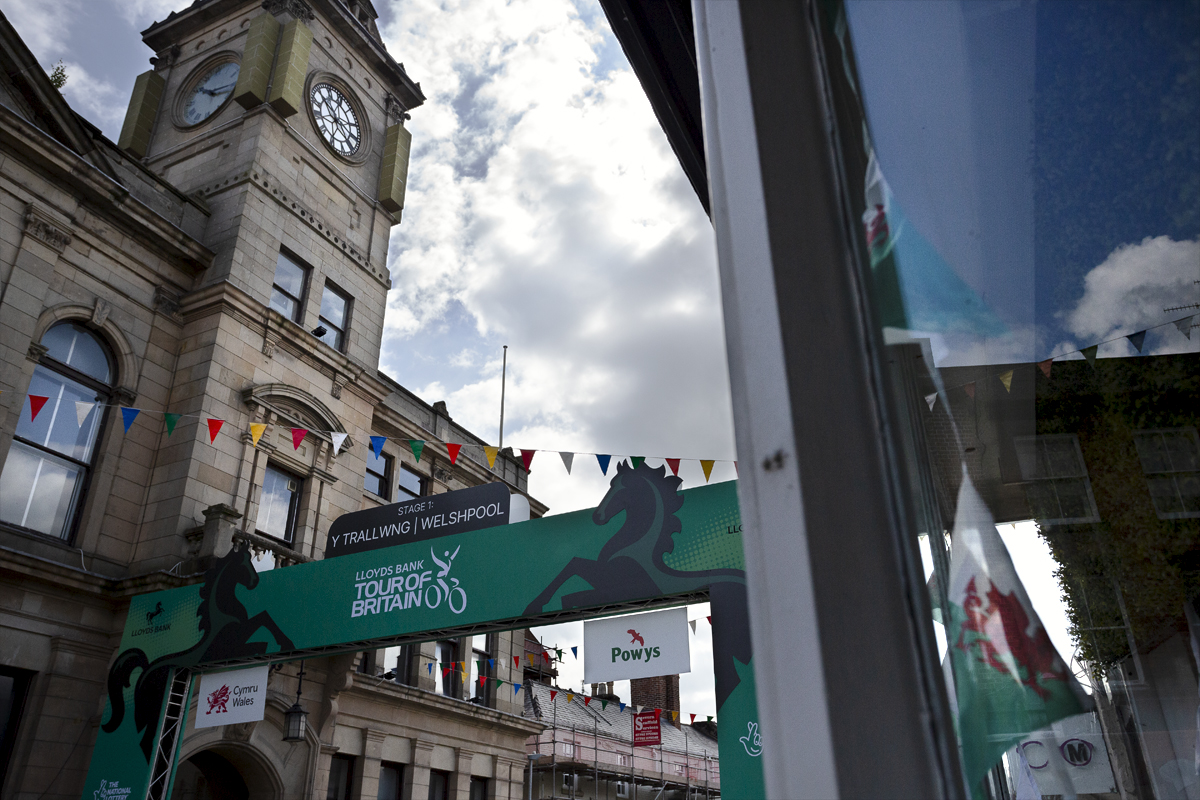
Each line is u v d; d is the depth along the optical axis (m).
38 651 9.99
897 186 0.79
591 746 23.53
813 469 0.56
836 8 0.79
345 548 9.88
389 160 17.67
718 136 0.72
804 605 0.53
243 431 12.69
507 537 8.40
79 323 11.71
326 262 15.48
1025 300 0.91
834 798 0.47
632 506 7.97
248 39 15.63
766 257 0.64
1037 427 0.93
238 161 14.56
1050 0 0.89
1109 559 0.95
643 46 1.85
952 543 0.71
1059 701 0.63
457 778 15.66
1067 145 0.87
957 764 0.49
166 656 9.66
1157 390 0.94
